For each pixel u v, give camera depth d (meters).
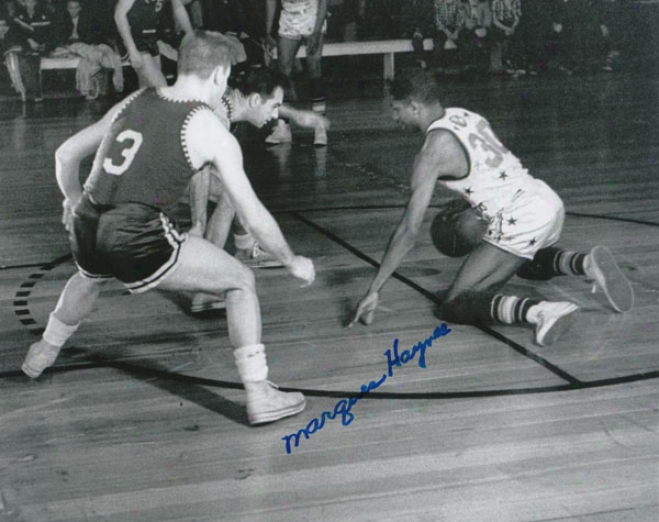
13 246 5.87
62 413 3.54
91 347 4.20
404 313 4.54
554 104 11.84
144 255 3.25
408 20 14.72
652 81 13.94
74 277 3.68
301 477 3.00
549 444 3.17
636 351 4.00
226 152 3.21
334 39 14.90
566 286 4.88
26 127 10.55
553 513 2.73
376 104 12.13
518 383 3.69
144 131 3.23
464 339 4.18
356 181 7.71
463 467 3.03
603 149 8.80
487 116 10.92
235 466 3.09
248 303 3.38
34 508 2.85
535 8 14.99
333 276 5.15
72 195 3.49
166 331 4.40
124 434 3.35
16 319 4.57
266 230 3.25
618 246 5.54
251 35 11.72
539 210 4.31
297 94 11.68
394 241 4.20
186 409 3.55
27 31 12.43
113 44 12.80
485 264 4.35
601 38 15.21
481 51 15.02
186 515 2.78
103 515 2.80
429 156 4.19
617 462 3.03
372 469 3.04
